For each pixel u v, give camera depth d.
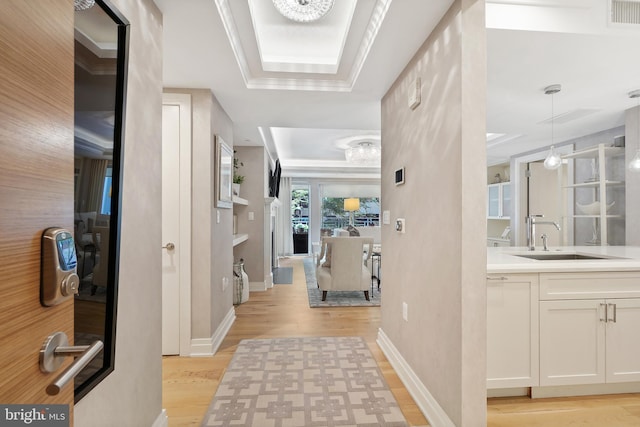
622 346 1.97
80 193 0.98
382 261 2.78
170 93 2.54
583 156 3.57
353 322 3.41
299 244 9.14
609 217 3.25
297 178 9.16
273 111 3.10
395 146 2.43
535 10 1.68
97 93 1.05
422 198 1.92
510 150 4.77
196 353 2.59
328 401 1.94
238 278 4.07
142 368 1.44
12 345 0.49
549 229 4.85
